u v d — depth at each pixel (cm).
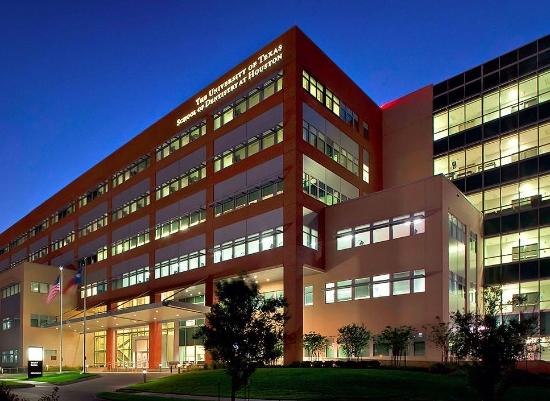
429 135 5756
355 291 4522
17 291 7488
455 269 4259
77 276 5872
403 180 5872
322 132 5078
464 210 4594
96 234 7650
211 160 5625
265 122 5025
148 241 6481
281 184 4747
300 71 4884
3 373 6412
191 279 5597
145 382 3759
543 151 4791
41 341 7269
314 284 4841
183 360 5756
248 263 4897
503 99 5178
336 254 4741
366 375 3095
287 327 4350
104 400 2952
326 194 4997
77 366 6912
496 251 4903
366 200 4625
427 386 2839
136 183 6912
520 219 4816
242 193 5134
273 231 4694
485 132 5259
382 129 6203
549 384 3158
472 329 2061
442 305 3941
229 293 2095
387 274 4338
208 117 5781
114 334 7050
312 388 2828
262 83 5116
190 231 5766
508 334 1927
